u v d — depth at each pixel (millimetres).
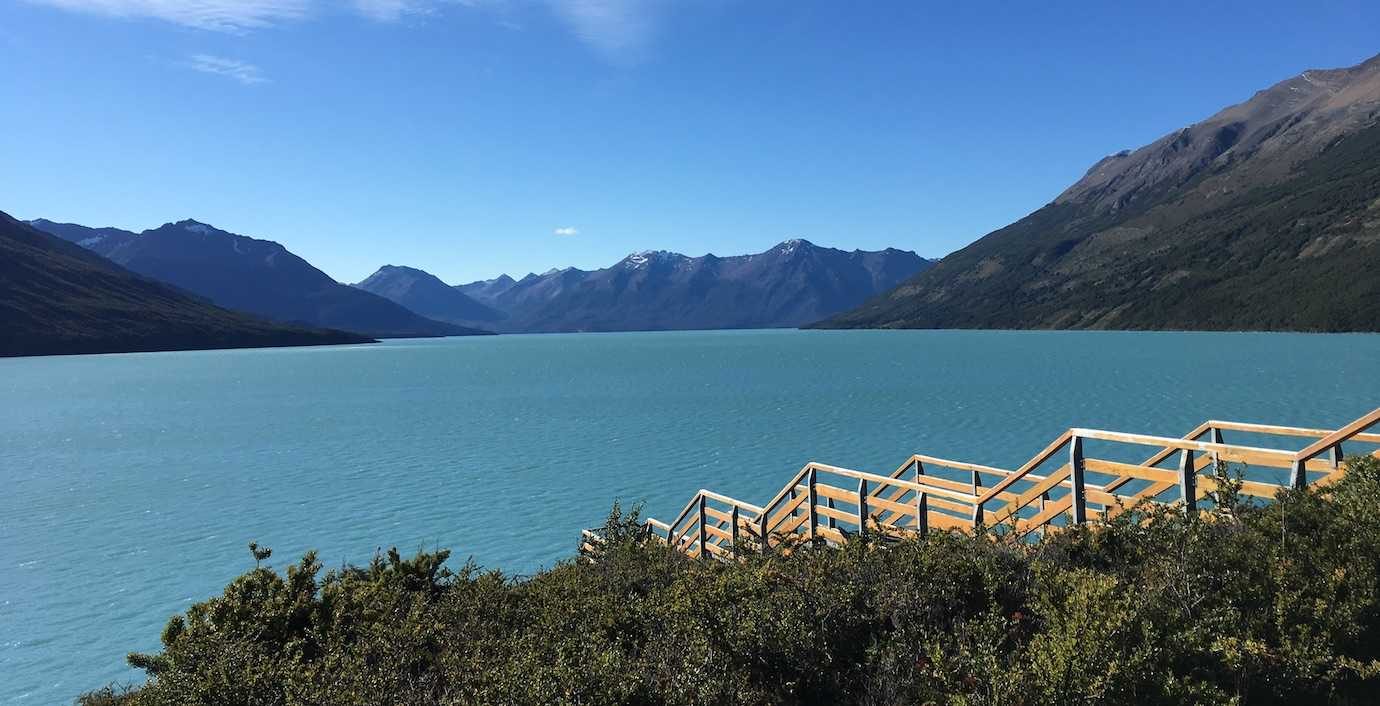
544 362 195625
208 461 53625
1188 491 9930
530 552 30406
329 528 34781
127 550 32469
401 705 6980
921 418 63844
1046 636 6441
